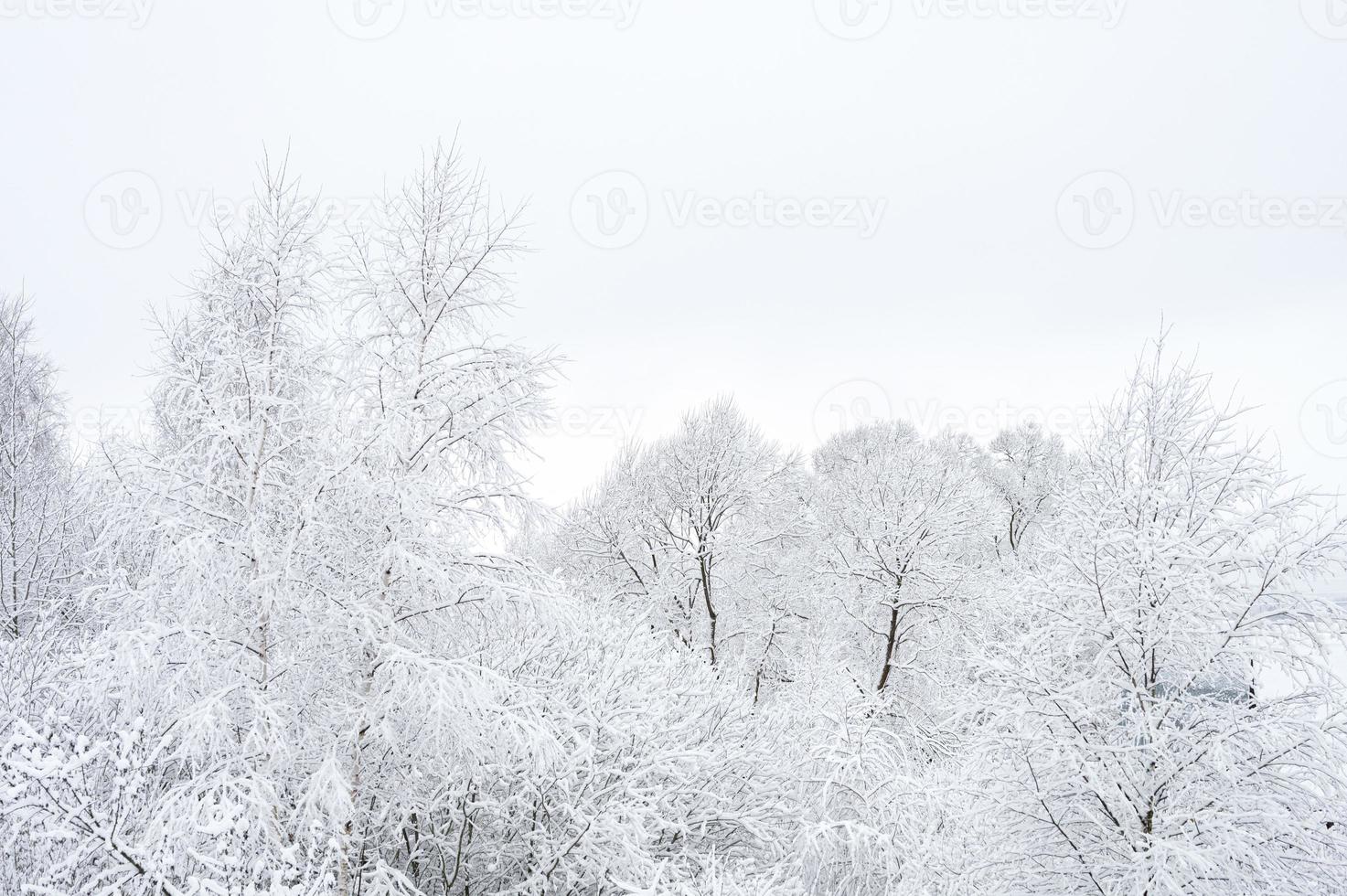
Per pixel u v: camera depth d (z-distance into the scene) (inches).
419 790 247.6
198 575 193.0
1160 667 275.9
